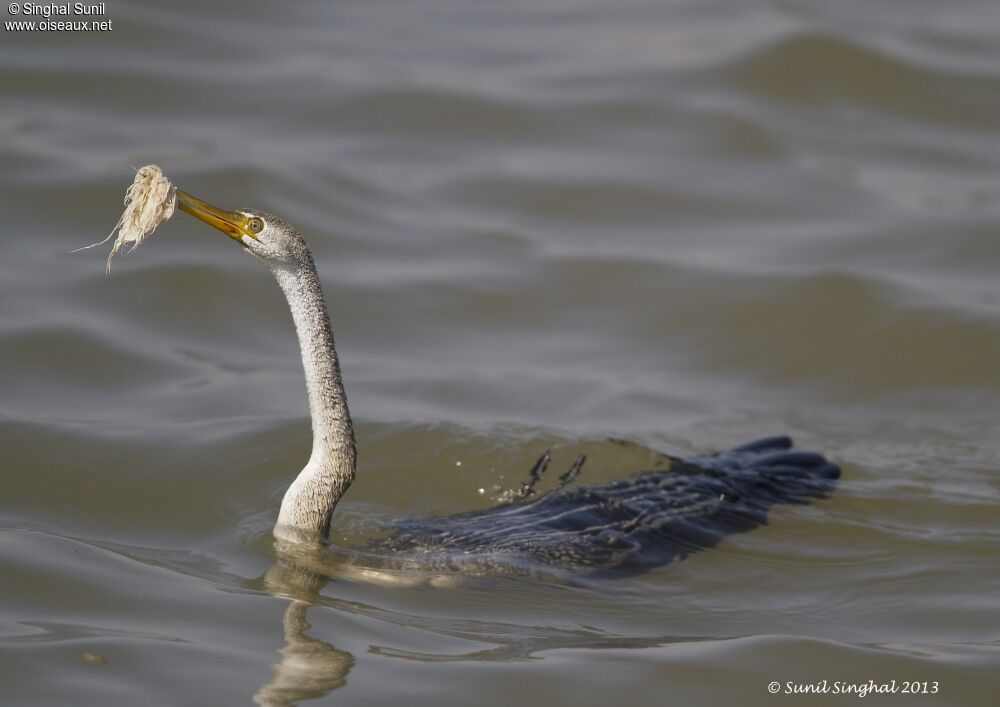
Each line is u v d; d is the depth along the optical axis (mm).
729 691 8906
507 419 13328
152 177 9422
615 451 12648
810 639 9484
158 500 11461
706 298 15961
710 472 12094
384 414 13156
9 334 13844
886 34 21812
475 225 17172
